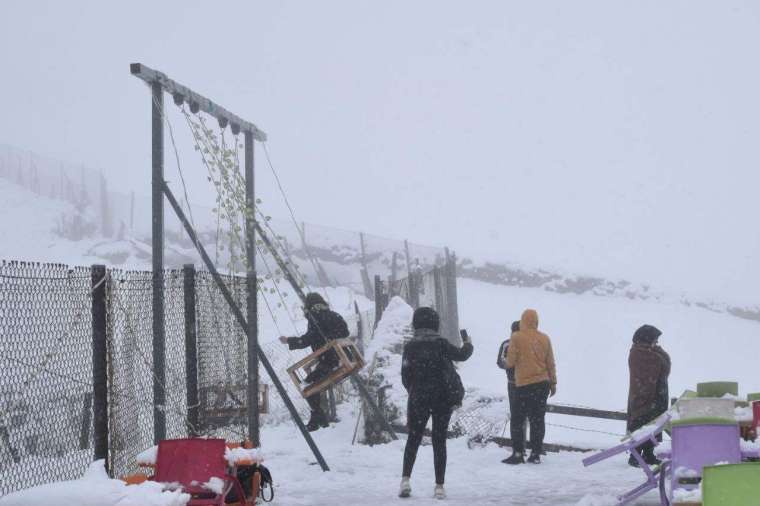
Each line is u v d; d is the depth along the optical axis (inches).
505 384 821.9
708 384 334.0
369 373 526.6
